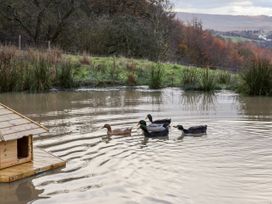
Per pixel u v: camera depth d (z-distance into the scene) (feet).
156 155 41.45
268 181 34.47
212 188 32.94
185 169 37.27
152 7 177.37
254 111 65.98
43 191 32.63
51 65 98.48
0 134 36.40
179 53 231.71
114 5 171.53
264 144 45.32
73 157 40.57
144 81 103.24
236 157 40.78
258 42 259.80
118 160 39.68
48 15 154.30
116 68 108.06
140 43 147.43
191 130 50.06
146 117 59.72
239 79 100.78
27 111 64.08
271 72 87.30
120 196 31.37
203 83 94.68
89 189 32.76
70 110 65.10
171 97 82.84
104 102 74.43
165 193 31.91
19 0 150.71
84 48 145.89
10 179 34.63
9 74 87.04
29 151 38.42
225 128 53.16
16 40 155.02
